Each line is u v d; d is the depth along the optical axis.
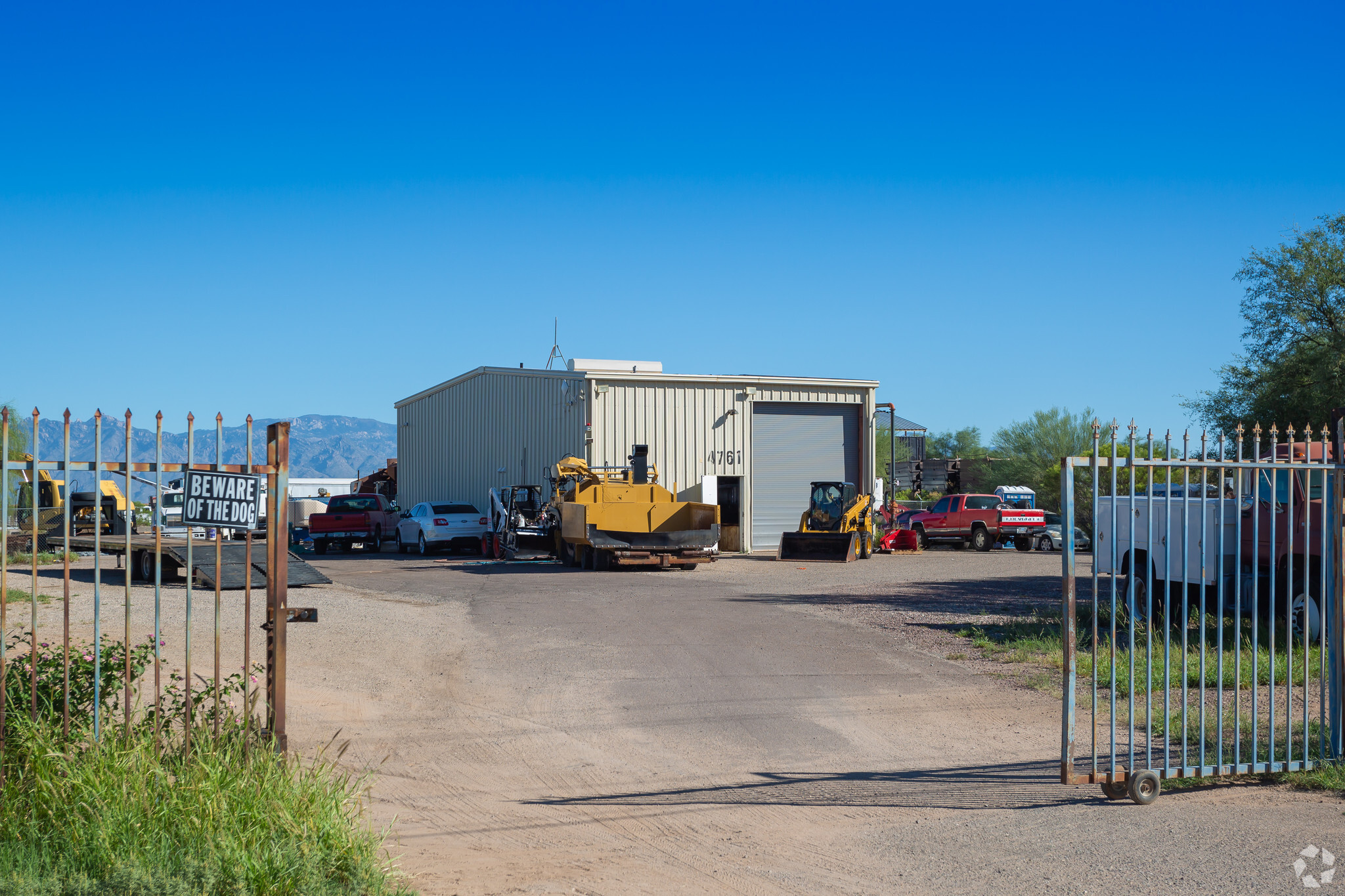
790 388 34.38
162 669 10.52
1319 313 32.19
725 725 8.86
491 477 38.50
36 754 5.35
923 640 13.18
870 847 5.75
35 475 5.42
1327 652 7.39
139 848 4.76
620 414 32.38
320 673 10.87
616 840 5.94
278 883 4.59
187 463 5.78
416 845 5.83
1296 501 12.02
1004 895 4.95
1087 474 42.41
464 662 11.82
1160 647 11.98
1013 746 8.05
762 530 34.19
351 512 35.56
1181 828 5.89
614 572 24.44
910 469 51.59
